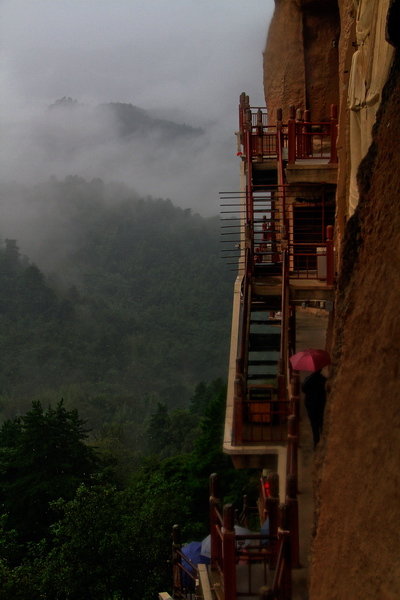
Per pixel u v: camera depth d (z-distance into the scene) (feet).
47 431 156.76
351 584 20.62
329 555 23.04
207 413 182.70
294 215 68.80
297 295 54.34
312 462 40.09
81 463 160.15
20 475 155.53
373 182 27.14
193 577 49.34
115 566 79.71
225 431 43.14
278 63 84.79
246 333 50.39
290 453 34.71
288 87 83.82
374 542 19.74
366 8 39.47
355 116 43.88
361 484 21.58
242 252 69.77
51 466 154.10
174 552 54.75
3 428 187.21
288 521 29.89
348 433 23.70
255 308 57.82
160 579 80.59
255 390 48.83
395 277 22.76
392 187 24.75
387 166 25.66
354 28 47.50
